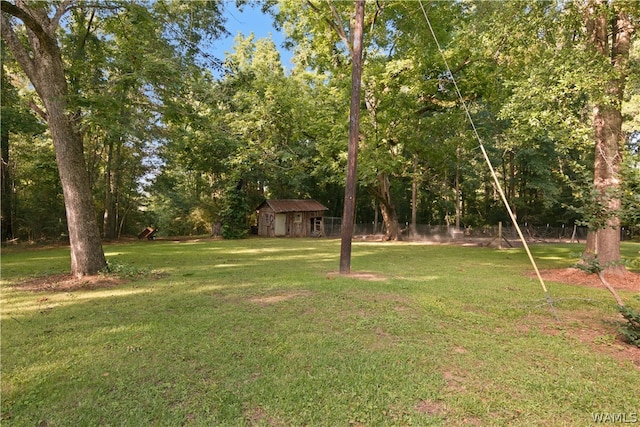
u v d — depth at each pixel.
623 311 4.04
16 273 8.93
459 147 22.81
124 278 8.05
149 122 8.97
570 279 8.41
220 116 16.16
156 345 3.97
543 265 10.98
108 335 4.29
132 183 24.80
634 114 12.32
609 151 8.45
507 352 3.78
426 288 6.91
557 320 4.93
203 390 3.01
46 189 20.98
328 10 14.70
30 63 7.88
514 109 8.91
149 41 8.70
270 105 16.95
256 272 9.03
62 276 8.28
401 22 15.60
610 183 8.27
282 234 28.61
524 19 8.68
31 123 14.57
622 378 3.21
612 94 8.23
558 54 8.27
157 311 5.34
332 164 18.50
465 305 5.69
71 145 8.09
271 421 2.60
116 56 8.44
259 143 18.14
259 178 29.39
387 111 17.22
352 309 5.35
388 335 4.28
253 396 2.90
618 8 7.71
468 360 3.58
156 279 8.03
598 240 8.89
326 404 2.79
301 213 29.69
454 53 13.57
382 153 17.81
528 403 2.81
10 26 7.85
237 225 25.84
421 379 3.17
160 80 8.25
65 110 7.47
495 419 2.61
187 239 24.86
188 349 3.85
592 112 9.17
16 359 3.63
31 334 4.36
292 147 21.97
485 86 13.91
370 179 18.78
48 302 5.97
